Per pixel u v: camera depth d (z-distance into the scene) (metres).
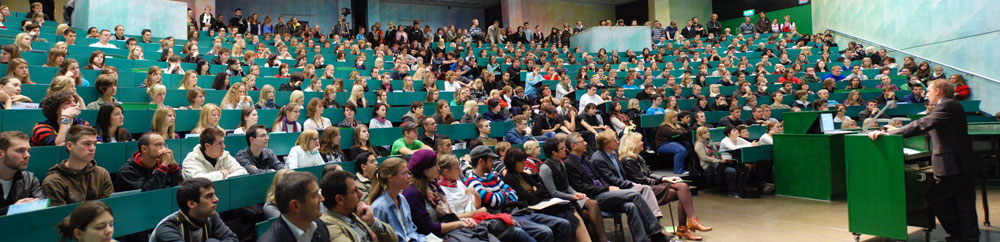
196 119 5.61
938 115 3.95
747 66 13.25
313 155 4.64
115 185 3.96
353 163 4.35
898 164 4.04
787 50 14.93
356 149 5.32
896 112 9.91
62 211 2.72
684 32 18.89
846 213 5.61
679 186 5.05
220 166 4.00
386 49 13.43
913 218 4.30
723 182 7.31
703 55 15.02
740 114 8.78
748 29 18.55
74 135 3.14
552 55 15.17
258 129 4.32
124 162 4.04
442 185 3.93
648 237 4.55
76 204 2.81
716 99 9.88
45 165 3.62
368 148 5.46
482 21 23.19
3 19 9.64
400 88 9.63
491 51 15.75
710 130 7.82
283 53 11.02
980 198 6.16
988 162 7.13
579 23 18.81
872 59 13.30
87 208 2.38
